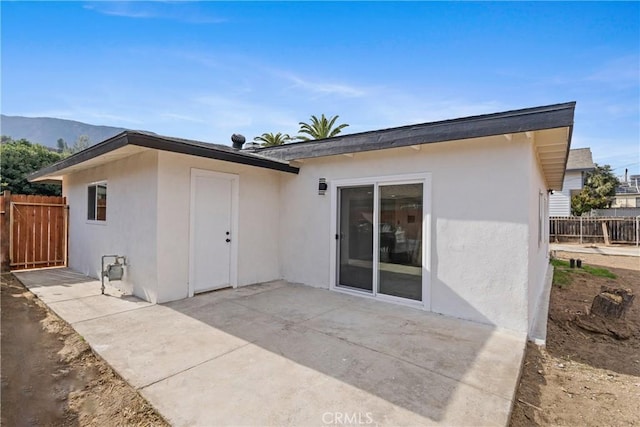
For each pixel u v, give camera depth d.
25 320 4.62
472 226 4.70
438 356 3.45
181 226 5.59
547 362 3.71
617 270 10.20
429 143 4.73
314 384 2.84
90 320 4.46
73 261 8.44
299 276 6.89
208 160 5.90
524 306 4.27
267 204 7.04
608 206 27.88
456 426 2.29
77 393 2.79
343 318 4.65
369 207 5.88
